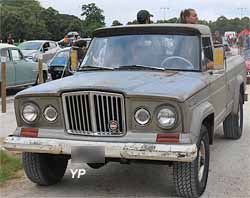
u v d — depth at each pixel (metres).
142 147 5.76
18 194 6.58
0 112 13.41
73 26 52.94
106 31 7.62
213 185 6.89
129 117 5.89
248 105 13.91
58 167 7.00
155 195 6.49
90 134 6.02
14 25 55.91
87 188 6.82
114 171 7.62
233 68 9.09
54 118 6.17
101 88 5.89
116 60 7.32
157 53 7.22
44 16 58.03
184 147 5.70
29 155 6.60
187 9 8.62
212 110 6.75
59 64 21.53
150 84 6.16
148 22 8.70
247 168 7.78
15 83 17.70
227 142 9.58
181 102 5.75
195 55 7.12
